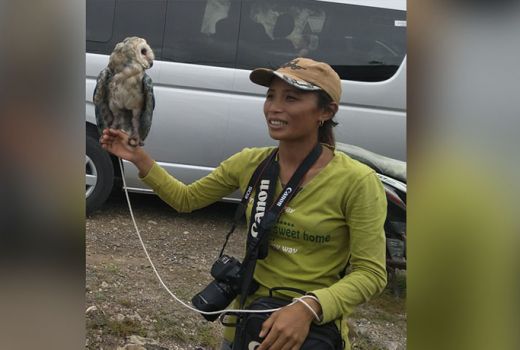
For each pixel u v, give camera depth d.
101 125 1.48
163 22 3.45
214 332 2.51
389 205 3.17
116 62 1.39
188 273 3.07
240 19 3.46
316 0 3.42
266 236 1.34
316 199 1.32
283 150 1.38
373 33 3.43
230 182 1.55
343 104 3.39
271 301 1.34
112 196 4.09
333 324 1.29
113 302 2.61
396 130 3.40
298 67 1.34
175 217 3.87
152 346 2.32
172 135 3.48
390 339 2.67
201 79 3.46
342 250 1.36
